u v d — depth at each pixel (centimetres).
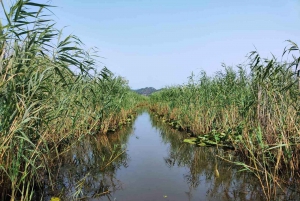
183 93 1093
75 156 606
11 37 302
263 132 520
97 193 387
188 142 759
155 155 627
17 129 292
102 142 772
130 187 413
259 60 477
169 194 385
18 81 313
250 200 355
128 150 682
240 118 658
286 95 494
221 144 684
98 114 705
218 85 842
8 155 306
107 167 522
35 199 358
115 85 944
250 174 465
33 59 313
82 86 554
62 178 450
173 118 1266
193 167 521
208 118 837
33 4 295
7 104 283
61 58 377
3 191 327
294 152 452
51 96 370
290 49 425
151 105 2538
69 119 632
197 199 365
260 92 499
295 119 480
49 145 538
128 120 1288
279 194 370
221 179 446
